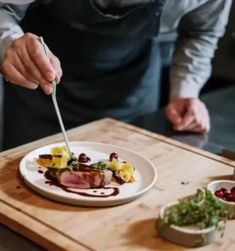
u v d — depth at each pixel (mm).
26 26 1404
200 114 1340
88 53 1396
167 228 815
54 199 896
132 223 859
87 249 785
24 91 1455
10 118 1509
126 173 966
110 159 1034
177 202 860
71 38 1371
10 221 845
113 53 1423
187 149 1146
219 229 826
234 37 2059
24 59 981
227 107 1522
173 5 1299
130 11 1271
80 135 1175
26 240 847
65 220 851
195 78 1460
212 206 842
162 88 1918
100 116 1507
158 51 1637
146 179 988
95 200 883
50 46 1398
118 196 908
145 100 1581
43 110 1464
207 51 1479
